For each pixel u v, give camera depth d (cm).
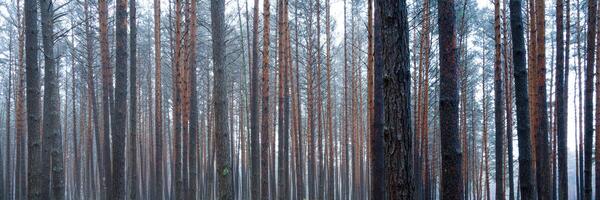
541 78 932
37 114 681
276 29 1991
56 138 750
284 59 1648
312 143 2041
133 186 1210
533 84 1102
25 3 664
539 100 930
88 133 2530
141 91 3103
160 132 1617
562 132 1018
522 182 612
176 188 1432
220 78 885
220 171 875
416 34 1747
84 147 3366
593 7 938
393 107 486
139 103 2762
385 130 491
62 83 3141
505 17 1423
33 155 682
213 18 889
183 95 1465
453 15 472
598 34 1057
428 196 1534
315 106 2505
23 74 2030
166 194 2697
